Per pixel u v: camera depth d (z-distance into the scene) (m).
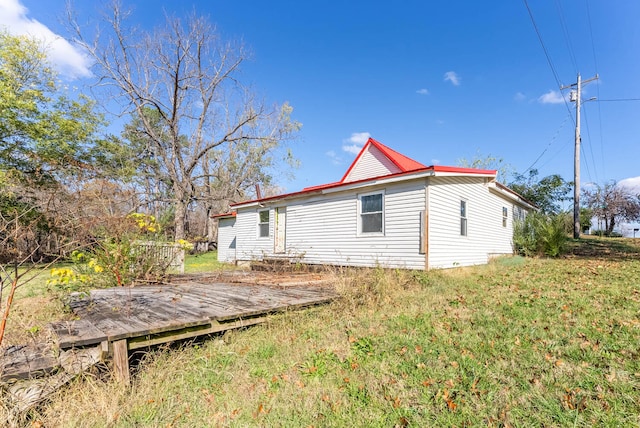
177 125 19.83
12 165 14.27
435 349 3.32
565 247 12.09
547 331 3.65
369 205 9.21
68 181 6.36
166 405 2.55
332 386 2.74
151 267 7.12
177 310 4.16
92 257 6.50
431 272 7.50
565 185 21.30
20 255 3.10
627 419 2.10
